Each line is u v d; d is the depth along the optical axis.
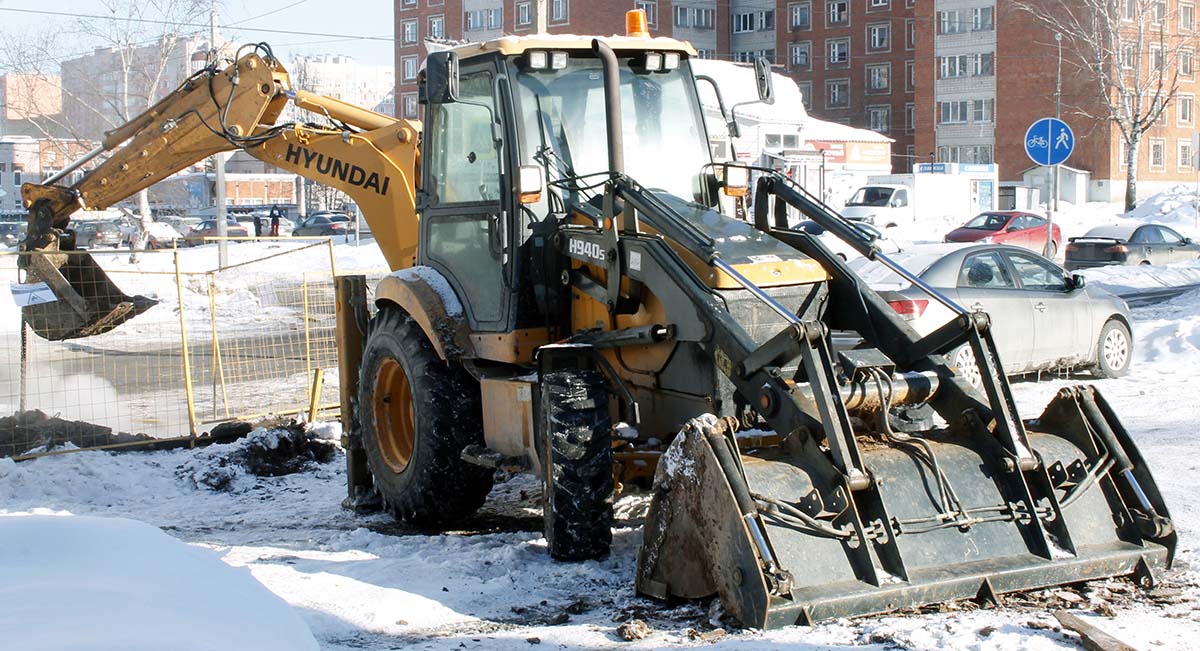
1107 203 63.47
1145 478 6.11
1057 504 5.87
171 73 64.31
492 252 7.46
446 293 7.82
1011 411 6.02
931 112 72.31
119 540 3.82
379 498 8.86
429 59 6.98
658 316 6.63
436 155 8.13
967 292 11.96
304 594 6.09
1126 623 5.23
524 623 5.62
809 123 49.62
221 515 8.78
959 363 11.59
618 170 6.95
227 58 10.84
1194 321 14.95
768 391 5.85
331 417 12.21
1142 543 5.97
